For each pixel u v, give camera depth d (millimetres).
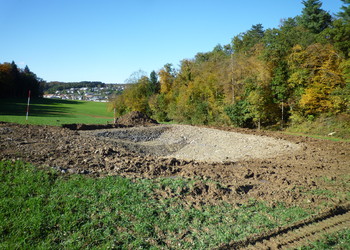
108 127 24969
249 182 9836
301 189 9461
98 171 9258
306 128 32531
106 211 6645
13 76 90500
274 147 18234
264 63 36688
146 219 6523
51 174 8328
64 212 6402
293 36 38438
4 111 49219
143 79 61469
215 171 10977
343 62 29688
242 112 36906
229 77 38906
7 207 6266
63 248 5219
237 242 5926
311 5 49281
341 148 18453
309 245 5945
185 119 45844
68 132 17797
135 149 17344
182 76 54500
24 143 12227
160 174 9891
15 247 5055
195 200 7875
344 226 6922
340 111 31281
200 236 6082
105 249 5254
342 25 30484
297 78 33750
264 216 7254
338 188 9789
